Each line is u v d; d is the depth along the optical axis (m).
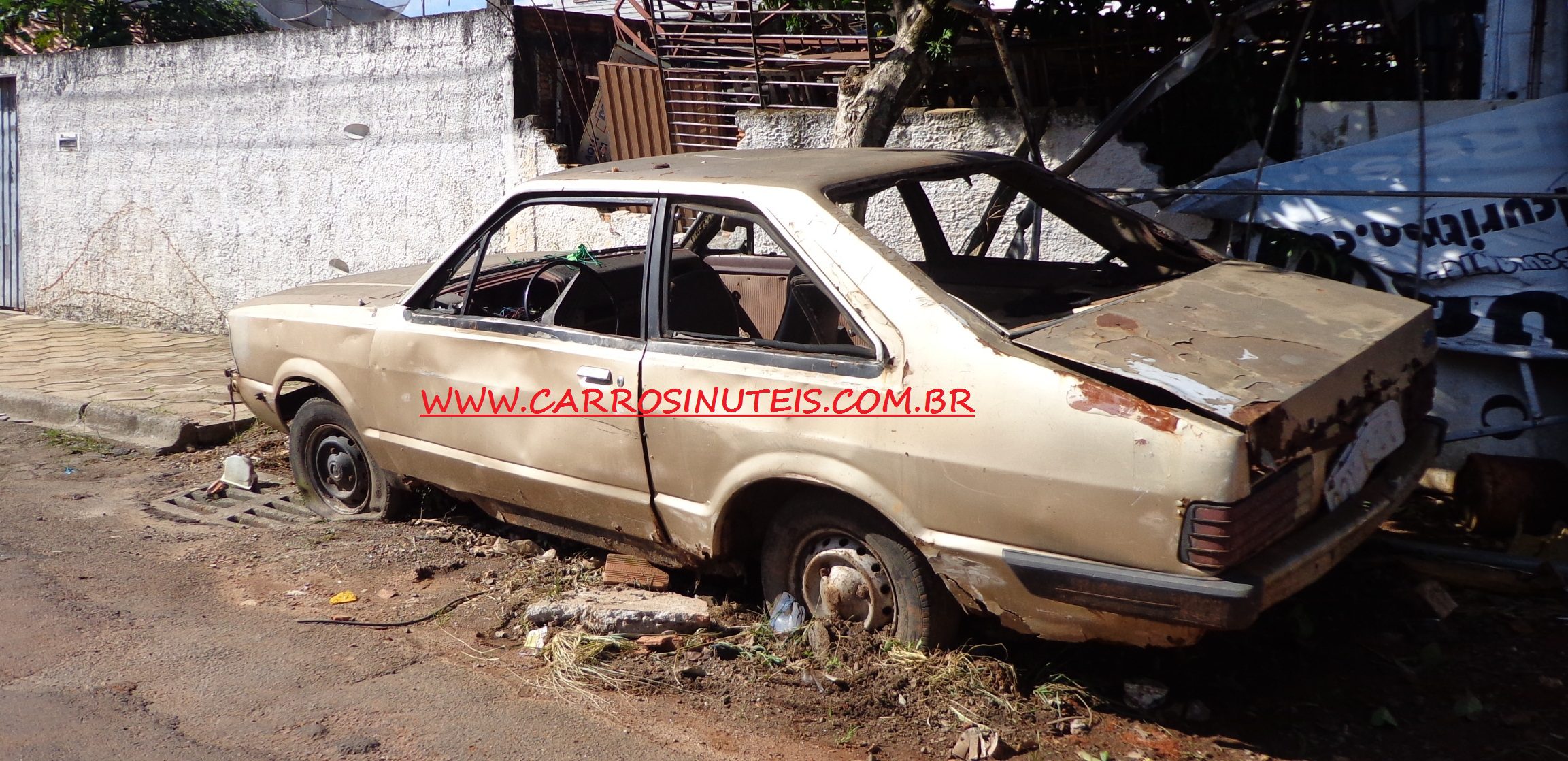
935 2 5.29
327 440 5.22
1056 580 2.98
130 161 10.33
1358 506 3.17
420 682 3.69
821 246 3.48
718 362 3.59
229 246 9.84
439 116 8.41
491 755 3.23
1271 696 3.47
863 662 3.52
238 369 5.35
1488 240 4.73
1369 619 3.90
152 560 4.82
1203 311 3.41
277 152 9.35
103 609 4.28
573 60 8.60
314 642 4.00
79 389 7.86
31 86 10.95
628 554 4.18
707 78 7.45
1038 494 2.98
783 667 3.61
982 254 5.34
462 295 4.68
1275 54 5.86
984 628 3.71
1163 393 2.90
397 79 8.55
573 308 4.29
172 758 3.21
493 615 4.18
